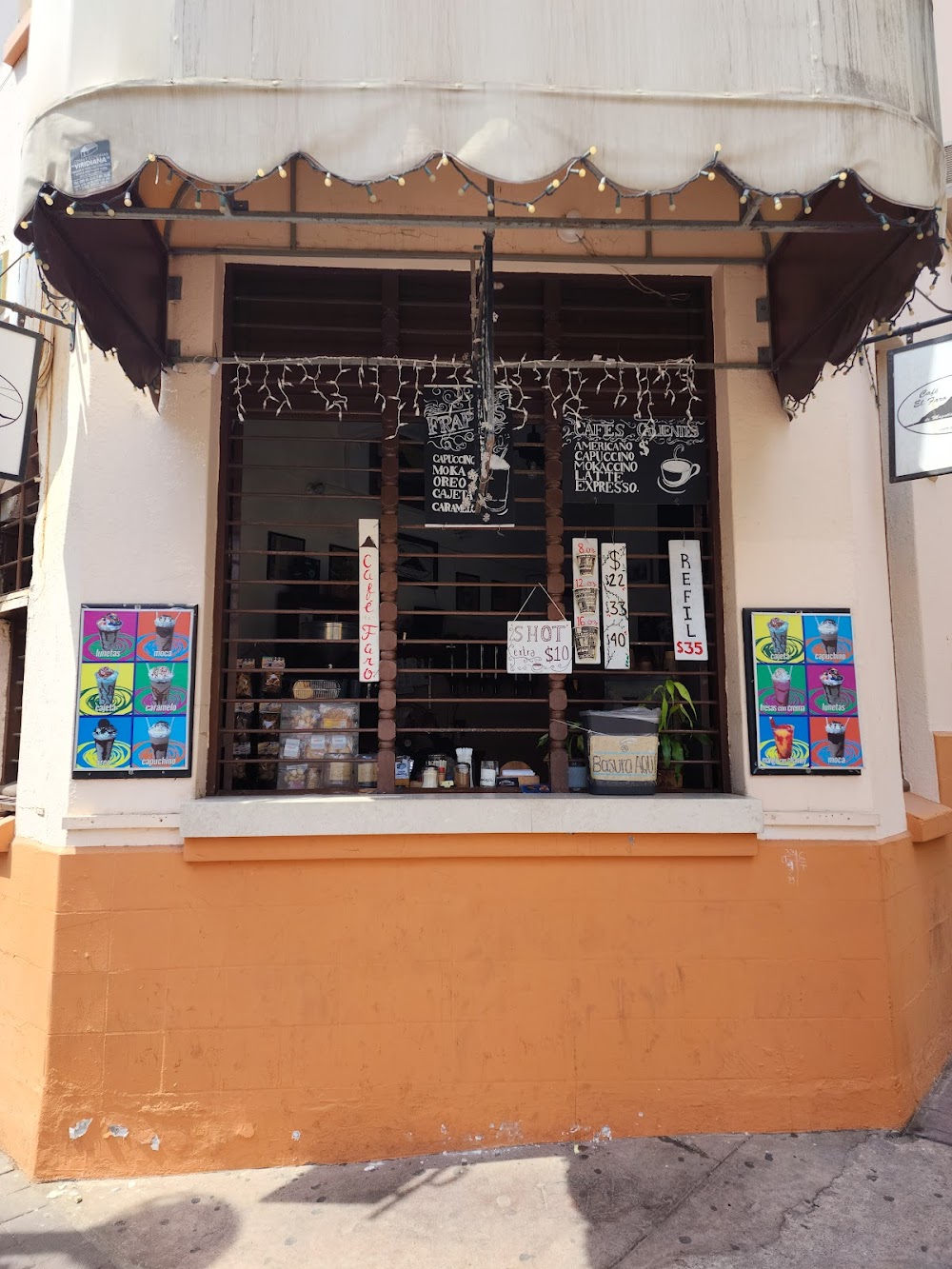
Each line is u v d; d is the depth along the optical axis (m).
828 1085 4.04
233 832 3.88
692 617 4.46
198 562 4.14
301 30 2.87
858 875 4.16
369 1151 3.87
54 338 4.59
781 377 4.35
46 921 3.95
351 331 4.68
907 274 3.32
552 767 4.36
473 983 3.99
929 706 5.36
